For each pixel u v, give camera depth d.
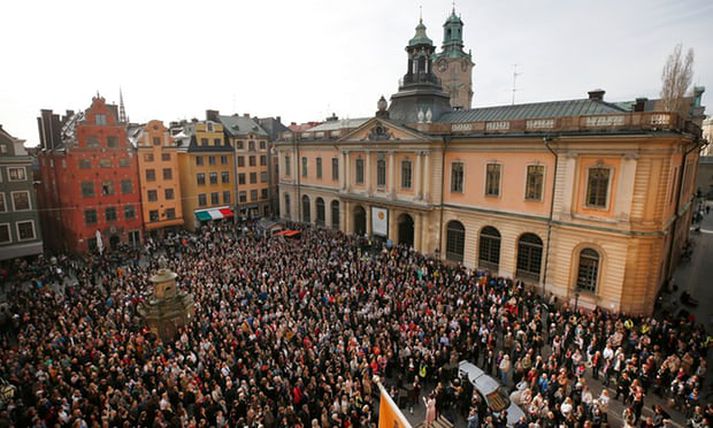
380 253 38.22
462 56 63.50
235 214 57.22
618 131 24.27
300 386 15.64
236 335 20.02
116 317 22.28
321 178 49.88
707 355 20.48
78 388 15.77
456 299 24.41
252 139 58.69
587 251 26.66
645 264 24.42
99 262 36.09
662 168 23.22
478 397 15.55
